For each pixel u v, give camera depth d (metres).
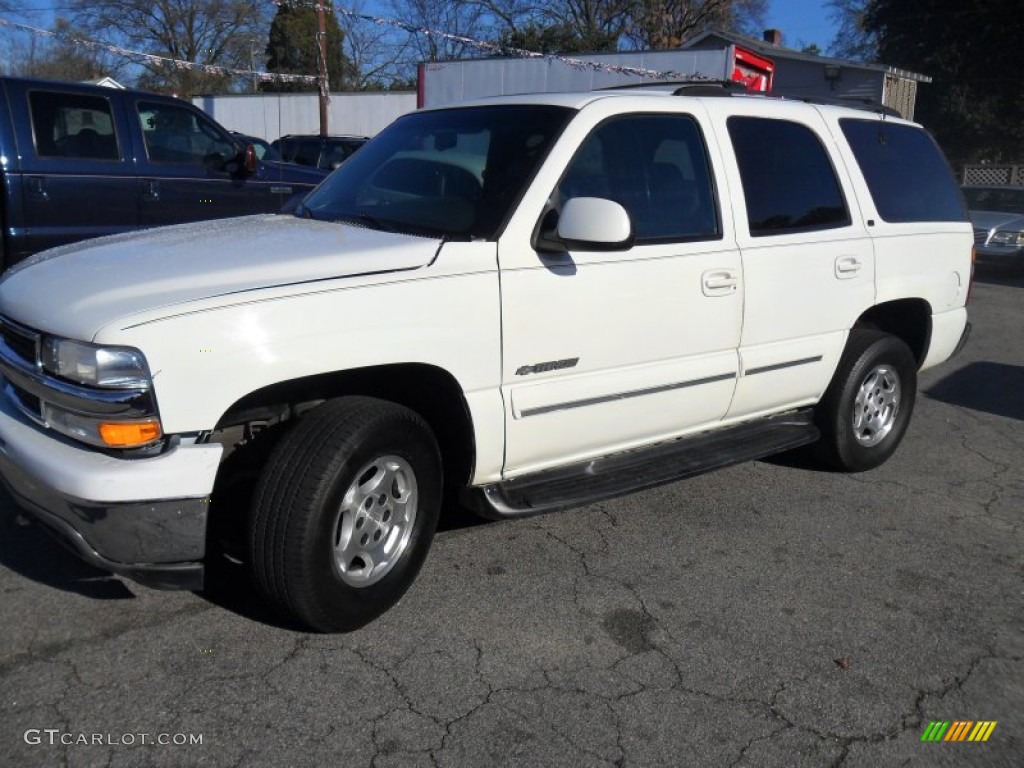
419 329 3.37
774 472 5.50
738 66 17.66
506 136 4.02
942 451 6.14
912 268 5.34
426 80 19.97
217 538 3.57
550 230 3.74
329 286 3.20
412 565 3.61
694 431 4.51
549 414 3.80
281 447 3.22
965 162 30.20
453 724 2.99
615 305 3.91
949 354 5.88
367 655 3.34
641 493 5.06
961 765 2.94
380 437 3.31
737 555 4.33
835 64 24.08
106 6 38.94
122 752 2.77
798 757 2.93
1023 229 14.62
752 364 4.53
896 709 3.20
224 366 2.99
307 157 20.69
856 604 3.92
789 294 4.62
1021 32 27.62
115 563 3.02
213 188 8.49
